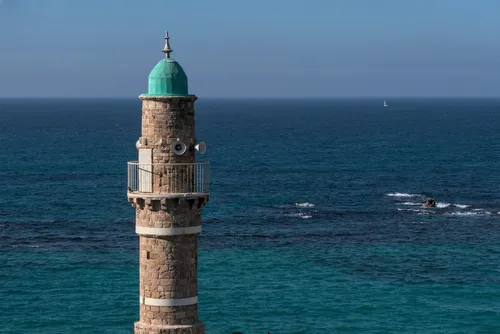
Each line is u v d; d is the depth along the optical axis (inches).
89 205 7101.4
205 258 5034.5
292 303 4131.4
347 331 3757.4
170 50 1726.1
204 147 1723.7
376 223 6338.6
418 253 5270.7
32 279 4530.0
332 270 4785.9
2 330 3720.5
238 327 3777.1
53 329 3745.1
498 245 5516.7
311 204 7332.7
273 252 5236.2
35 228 6008.9
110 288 4355.3
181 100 1704.0
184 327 1723.7
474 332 3782.0
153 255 1718.8
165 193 1705.2
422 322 3897.6
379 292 4345.5
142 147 1710.1
